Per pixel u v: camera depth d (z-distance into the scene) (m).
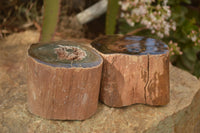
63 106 0.41
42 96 0.40
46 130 0.41
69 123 0.42
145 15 0.50
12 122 0.42
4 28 0.65
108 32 0.57
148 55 0.43
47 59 0.40
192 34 0.55
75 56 0.41
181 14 0.61
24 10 0.68
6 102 0.45
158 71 0.44
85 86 0.40
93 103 0.42
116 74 0.43
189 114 0.47
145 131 0.42
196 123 0.50
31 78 0.41
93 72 0.40
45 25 0.49
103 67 0.43
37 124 0.41
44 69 0.39
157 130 0.43
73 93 0.40
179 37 0.61
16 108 0.43
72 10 0.69
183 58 0.63
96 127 0.42
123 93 0.44
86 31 0.69
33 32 0.65
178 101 0.47
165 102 0.45
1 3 0.68
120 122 0.43
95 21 0.72
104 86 0.44
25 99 0.45
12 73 0.52
